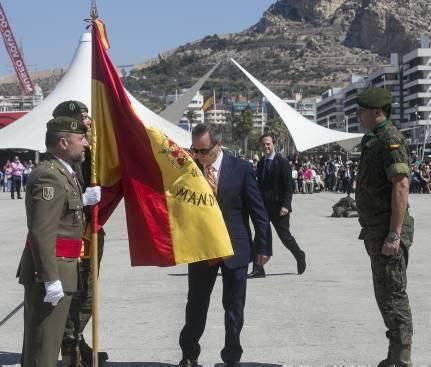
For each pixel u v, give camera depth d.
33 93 122.69
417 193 42.66
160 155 5.98
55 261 4.81
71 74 24.86
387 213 5.70
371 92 5.78
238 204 6.34
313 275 11.34
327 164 51.38
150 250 5.96
